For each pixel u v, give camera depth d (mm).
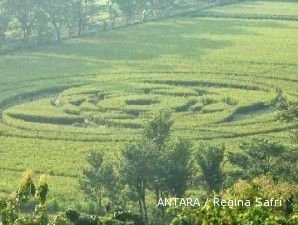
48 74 163500
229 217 30344
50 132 117250
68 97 139500
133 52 187500
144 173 75812
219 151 78688
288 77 152625
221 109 126750
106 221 50469
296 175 67000
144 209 78062
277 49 186875
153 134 84188
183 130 114375
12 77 161250
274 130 113562
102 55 185000
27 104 136750
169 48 191625
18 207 33562
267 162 72250
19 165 100688
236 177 75812
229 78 152375
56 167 99375
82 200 84000
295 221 30453
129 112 127938
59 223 33875
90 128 119312
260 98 133500
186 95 138750
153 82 151750
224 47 191000
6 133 117188
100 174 79812
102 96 140125
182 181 76625
